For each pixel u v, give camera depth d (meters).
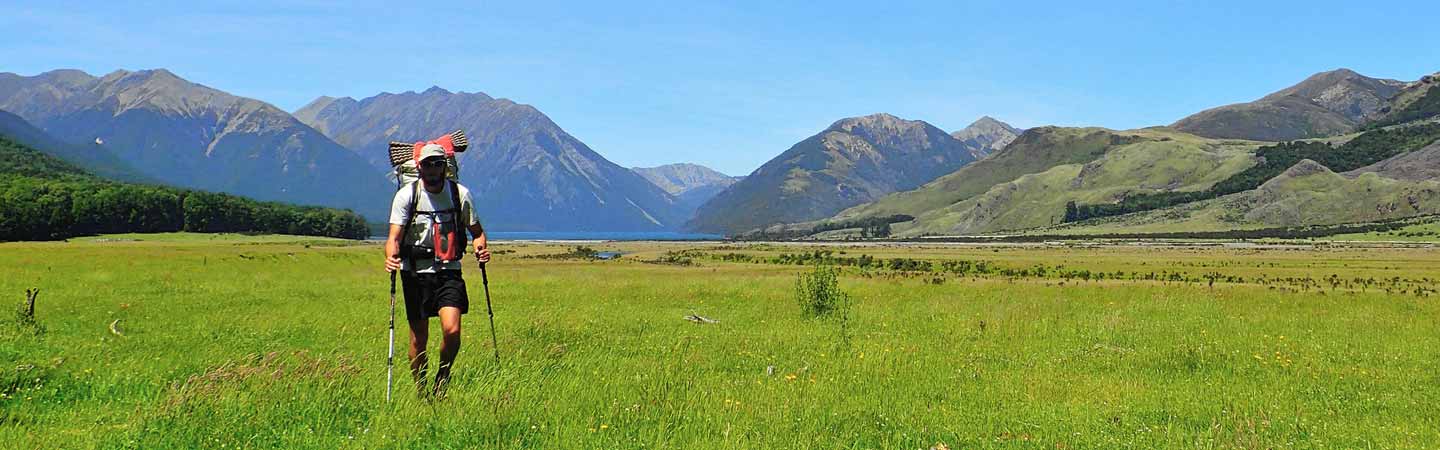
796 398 9.45
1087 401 10.08
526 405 7.88
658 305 24.94
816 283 22.58
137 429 7.11
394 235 8.42
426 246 8.48
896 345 15.29
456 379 9.10
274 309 21.81
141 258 55.91
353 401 7.99
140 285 30.05
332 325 17.83
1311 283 49.62
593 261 87.88
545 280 38.22
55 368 10.70
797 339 16.05
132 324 17.67
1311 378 12.10
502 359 10.79
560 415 7.70
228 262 55.50
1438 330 18.81
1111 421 8.98
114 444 6.84
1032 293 31.56
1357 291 37.59
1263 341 16.61
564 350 12.59
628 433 7.32
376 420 7.32
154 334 15.93
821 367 12.22
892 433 8.01
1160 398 10.34
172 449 6.71
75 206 173.50
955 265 77.38
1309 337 17.45
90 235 175.12
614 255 119.25
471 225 8.85
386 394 8.11
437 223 8.52
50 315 19.14
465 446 6.83
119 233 181.25
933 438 7.96
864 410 8.99
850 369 11.97
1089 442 7.98
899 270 66.50
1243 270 72.06
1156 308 24.73
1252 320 21.14
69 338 15.00
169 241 160.75
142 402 8.60
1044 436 8.18
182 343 14.55
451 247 8.55
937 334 17.45
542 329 15.59
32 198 166.88
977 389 10.74
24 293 25.02
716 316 21.47
